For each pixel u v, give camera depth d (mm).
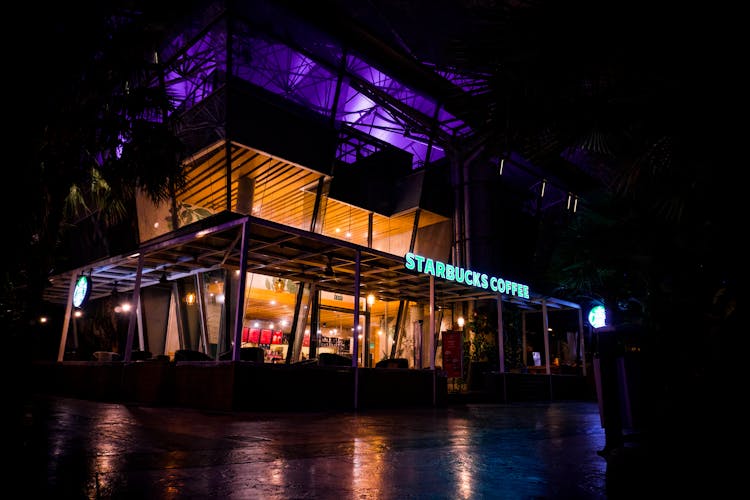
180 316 14539
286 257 10531
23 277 8430
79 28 7832
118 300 14531
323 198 14672
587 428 6176
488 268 17188
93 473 2637
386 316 18703
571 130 3143
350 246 9578
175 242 9070
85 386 10320
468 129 17469
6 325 8383
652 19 2623
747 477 2793
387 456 3543
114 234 12781
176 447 3650
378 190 17031
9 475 2529
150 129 9172
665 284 4617
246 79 11977
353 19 13562
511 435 5188
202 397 7957
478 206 17672
